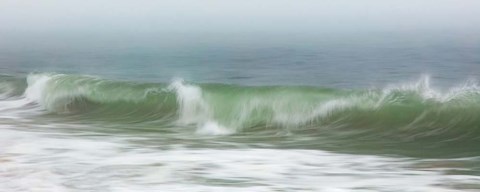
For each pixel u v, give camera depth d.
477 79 26.97
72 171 10.34
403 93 15.98
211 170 10.37
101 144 12.95
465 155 11.72
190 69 36.28
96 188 9.30
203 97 17.39
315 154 11.85
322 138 14.23
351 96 16.33
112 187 9.34
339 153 11.99
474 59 35.66
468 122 14.46
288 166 10.69
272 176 9.97
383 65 34.34
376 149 12.59
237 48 55.50
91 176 10.01
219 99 17.08
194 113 17.52
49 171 10.32
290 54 44.59
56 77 22.23
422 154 11.95
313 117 16.22
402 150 12.43
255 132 15.34
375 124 15.43
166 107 18.64
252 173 10.17
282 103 16.50
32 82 23.25
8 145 12.78
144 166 10.69
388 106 15.62
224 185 9.43
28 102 22.00
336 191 9.03
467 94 15.09
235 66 36.88
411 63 34.81
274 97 16.64
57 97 21.34
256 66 36.41
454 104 14.91
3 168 10.59
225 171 10.30
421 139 13.94
